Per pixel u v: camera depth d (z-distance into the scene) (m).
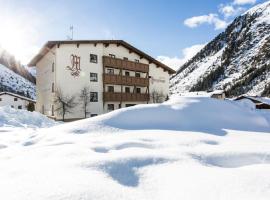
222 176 3.54
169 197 3.09
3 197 2.97
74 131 7.46
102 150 5.33
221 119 8.53
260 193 3.02
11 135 8.83
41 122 16.20
